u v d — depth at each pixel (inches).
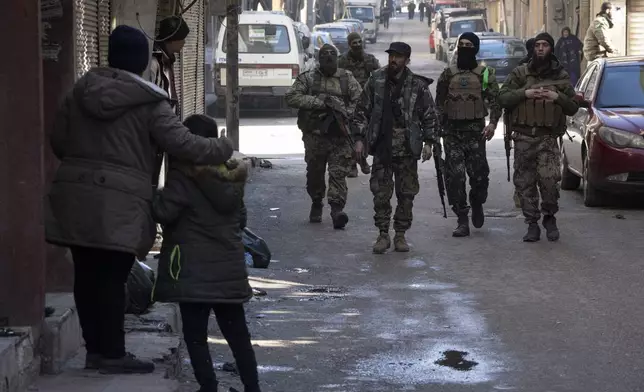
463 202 586.9
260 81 1408.7
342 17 3762.3
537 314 416.5
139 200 287.0
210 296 281.3
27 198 290.0
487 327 399.2
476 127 578.6
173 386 286.8
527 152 565.3
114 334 300.0
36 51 287.0
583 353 361.7
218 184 279.9
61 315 314.0
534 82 564.4
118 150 286.4
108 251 291.0
